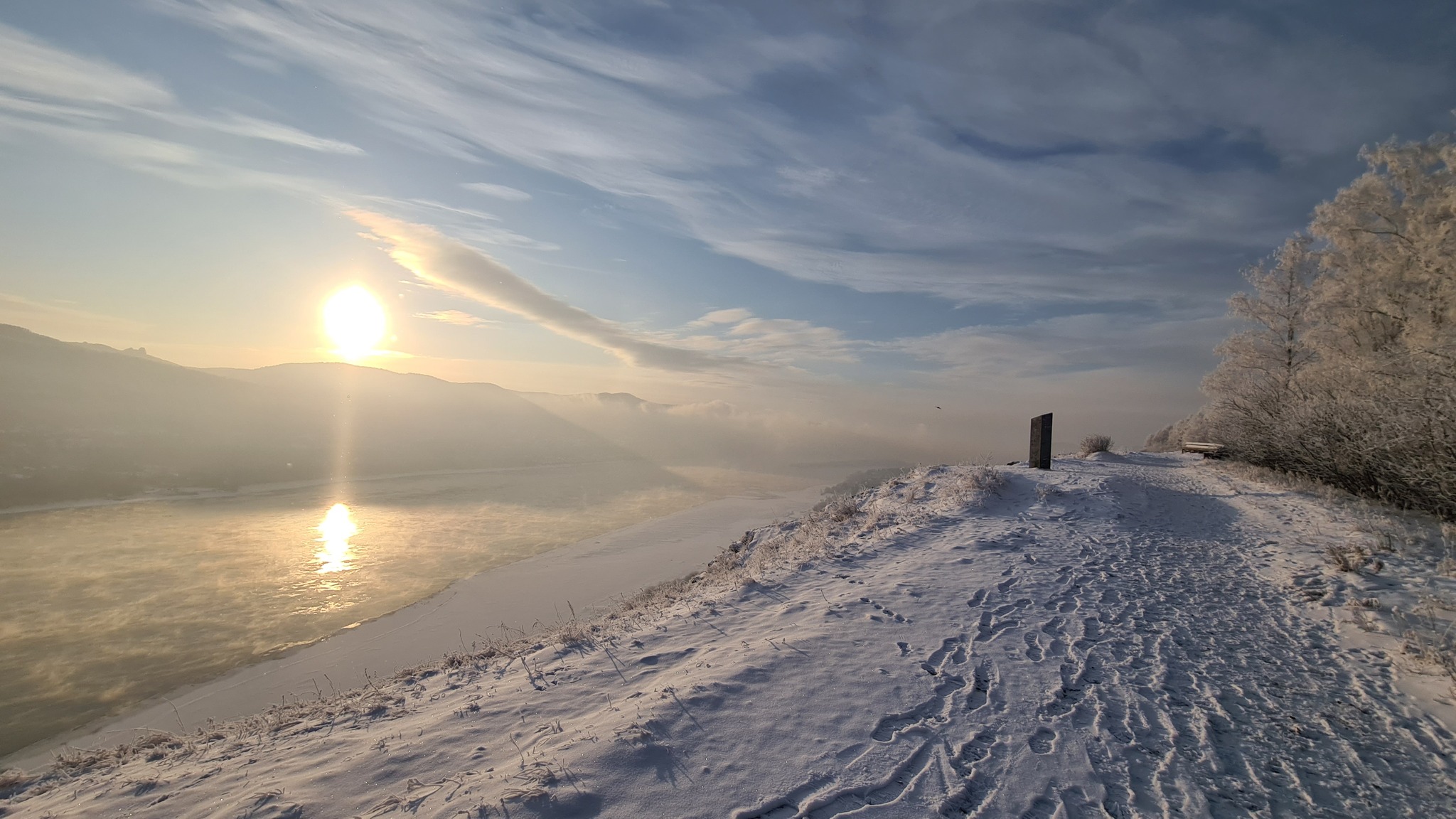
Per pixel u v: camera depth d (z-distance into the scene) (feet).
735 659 19.70
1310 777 13.30
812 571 31.86
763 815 11.89
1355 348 68.69
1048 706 16.53
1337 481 43.34
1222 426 74.84
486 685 21.80
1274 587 26.35
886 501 52.39
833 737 14.83
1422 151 63.10
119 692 57.93
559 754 14.25
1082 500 44.55
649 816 11.78
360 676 59.21
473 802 12.51
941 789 12.76
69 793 17.06
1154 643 20.80
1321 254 71.87
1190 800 12.53
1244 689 17.43
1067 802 12.44
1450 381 34.35
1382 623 20.98
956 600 25.58
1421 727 14.98
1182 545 34.22
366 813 13.00
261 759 17.58
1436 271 60.23
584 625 30.86
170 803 15.12
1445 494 31.96
